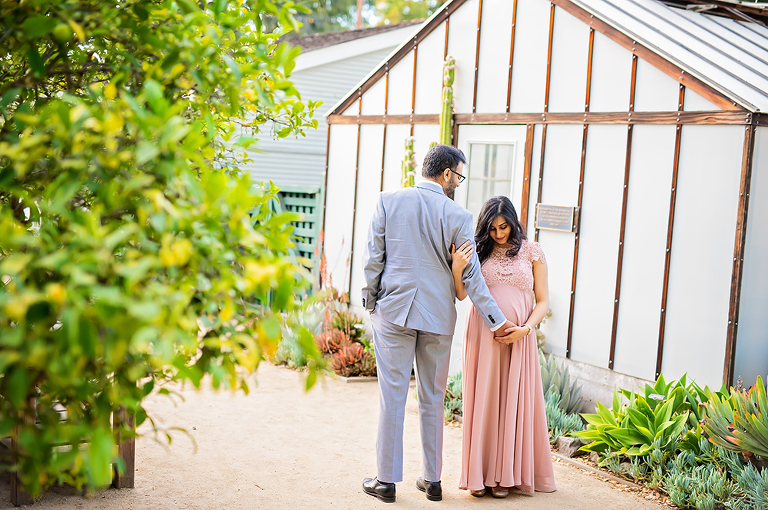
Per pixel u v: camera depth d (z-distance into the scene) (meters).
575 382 5.61
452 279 4.00
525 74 6.26
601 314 5.61
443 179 4.03
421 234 3.92
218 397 5.89
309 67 11.31
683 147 5.09
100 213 1.64
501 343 4.09
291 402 5.87
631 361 5.40
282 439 4.93
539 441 4.19
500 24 6.47
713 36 5.85
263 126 11.00
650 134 5.30
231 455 4.55
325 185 8.72
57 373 1.42
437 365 4.01
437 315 3.93
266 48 2.22
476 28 6.70
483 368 4.05
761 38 6.37
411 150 7.27
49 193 1.59
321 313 7.86
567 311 5.87
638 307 5.36
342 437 5.05
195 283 1.61
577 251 5.81
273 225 1.80
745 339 4.89
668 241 5.17
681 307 5.09
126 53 2.00
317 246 8.58
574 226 5.79
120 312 1.37
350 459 4.60
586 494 4.17
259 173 11.09
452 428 5.39
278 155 11.22
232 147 2.50
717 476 4.05
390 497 3.93
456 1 6.87
